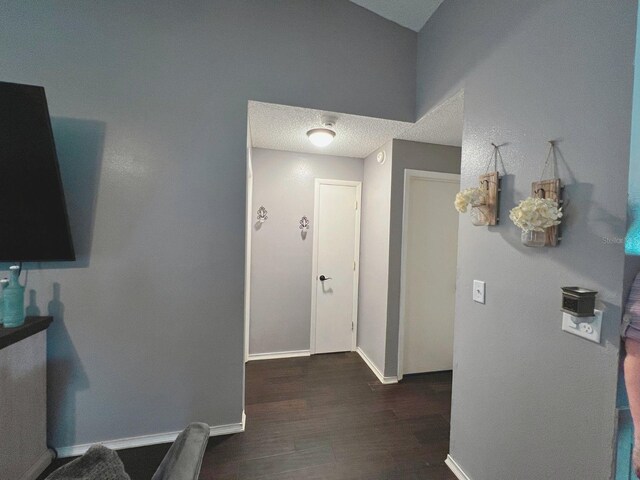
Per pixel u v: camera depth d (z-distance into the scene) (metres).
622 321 0.84
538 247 1.09
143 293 1.68
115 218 1.64
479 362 1.40
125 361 1.67
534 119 1.12
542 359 1.08
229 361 1.80
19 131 1.34
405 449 1.72
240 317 1.81
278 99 1.82
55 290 1.58
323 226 3.06
